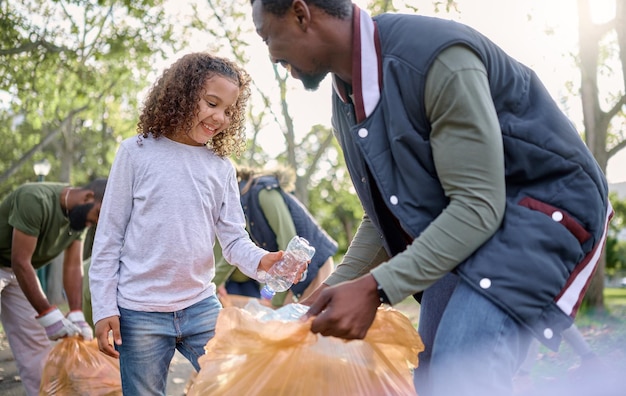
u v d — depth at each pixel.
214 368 2.45
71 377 3.95
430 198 2.28
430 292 2.66
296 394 2.36
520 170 2.27
